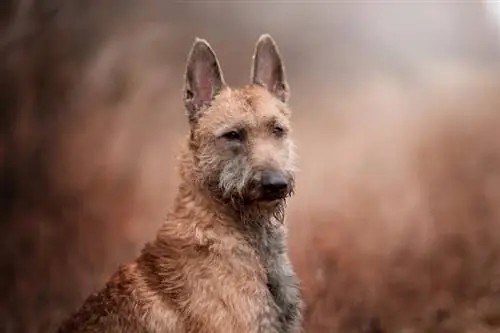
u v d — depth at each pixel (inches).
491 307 389.4
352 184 399.9
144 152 421.4
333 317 394.9
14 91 442.9
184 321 265.9
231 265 270.5
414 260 395.5
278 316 277.7
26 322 425.4
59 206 431.2
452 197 395.5
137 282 279.3
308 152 402.6
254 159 271.0
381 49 405.7
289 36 410.6
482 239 393.4
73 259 426.0
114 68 431.2
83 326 284.8
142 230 416.8
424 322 392.5
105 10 434.6
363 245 398.0
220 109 282.7
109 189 425.4
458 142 396.8
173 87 422.3
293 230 398.9
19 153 438.9
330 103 404.5
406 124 399.9
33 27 442.3
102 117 431.2
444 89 400.2
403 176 398.6
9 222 434.6
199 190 280.8
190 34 422.9
